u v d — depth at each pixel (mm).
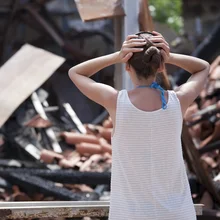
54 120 16812
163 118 6484
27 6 25438
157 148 6457
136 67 6641
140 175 6426
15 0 25391
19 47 26203
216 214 11211
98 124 18234
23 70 15578
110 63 6996
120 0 10242
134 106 6500
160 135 6465
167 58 6828
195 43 26953
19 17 25688
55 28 26047
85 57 25531
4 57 25641
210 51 20219
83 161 14172
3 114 14141
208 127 14719
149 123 6453
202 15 32031
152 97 6582
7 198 12602
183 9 32625
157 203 6391
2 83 15164
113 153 6602
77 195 12250
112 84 24281
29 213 7613
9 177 12922
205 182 11828
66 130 16484
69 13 26828
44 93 17219
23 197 12469
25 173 13070
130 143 6465
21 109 16000
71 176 12906
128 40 6723
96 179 12797
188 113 15266
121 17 10328
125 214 6406
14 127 15500
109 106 6645
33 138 15133
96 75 24172
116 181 6523
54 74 24297
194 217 6543
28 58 16031
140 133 6457
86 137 15227
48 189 12383
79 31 26359
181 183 6527
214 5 31766
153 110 6512
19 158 14867
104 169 13688
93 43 26609
